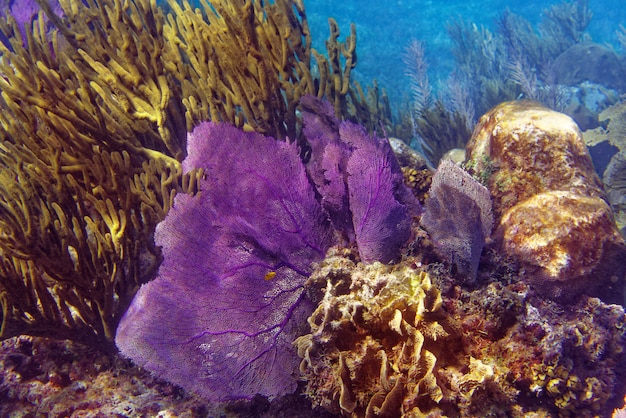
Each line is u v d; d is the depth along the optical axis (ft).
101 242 2.59
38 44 3.42
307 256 2.60
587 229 2.60
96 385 2.64
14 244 2.35
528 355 2.16
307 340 2.15
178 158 3.27
